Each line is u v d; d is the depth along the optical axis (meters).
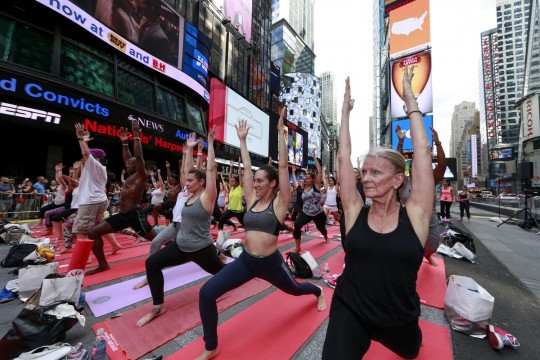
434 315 2.94
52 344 2.11
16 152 12.43
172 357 2.15
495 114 100.06
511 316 3.02
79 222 4.27
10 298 3.15
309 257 4.21
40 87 10.87
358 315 1.37
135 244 6.44
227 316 2.83
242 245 5.60
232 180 7.30
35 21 11.57
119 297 3.31
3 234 6.10
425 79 27.33
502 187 48.31
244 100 28.06
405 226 1.36
